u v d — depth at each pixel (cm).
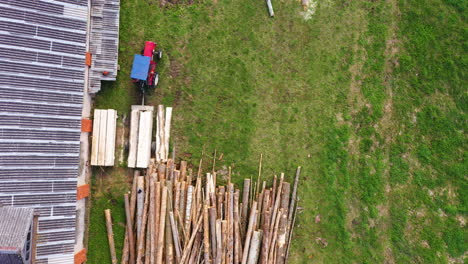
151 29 1862
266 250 1739
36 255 1547
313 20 1927
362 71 1934
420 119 1939
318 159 1903
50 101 1572
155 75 1794
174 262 1734
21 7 1501
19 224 1412
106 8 1745
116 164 1831
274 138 1891
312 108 1911
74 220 1623
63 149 1599
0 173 1475
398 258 1902
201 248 1733
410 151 1934
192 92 1870
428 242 1906
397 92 1947
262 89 1895
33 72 1530
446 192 1930
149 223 1714
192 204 1734
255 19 1908
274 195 1820
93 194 1819
